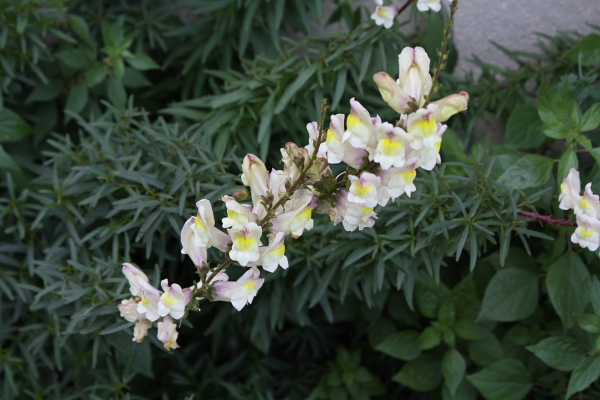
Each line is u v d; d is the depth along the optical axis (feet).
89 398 3.77
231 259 2.96
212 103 3.92
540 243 3.88
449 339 3.86
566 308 3.57
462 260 4.08
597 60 3.80
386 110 3.97
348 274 3.62
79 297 3.43
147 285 2.98
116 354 3.61
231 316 4.29
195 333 4.54
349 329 4.84
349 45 3.79
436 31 4.00
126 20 4.44
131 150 3.73
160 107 4.77
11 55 4.02
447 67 4.15
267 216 2.89
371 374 4.35
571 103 3.70
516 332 3.89
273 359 4.40
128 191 3.56
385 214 3.55
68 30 4.41
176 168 3.49
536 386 3.88
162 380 4.28
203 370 4.41
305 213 2.91
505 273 3.71
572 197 3.16
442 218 3.41
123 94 4.03
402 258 3.54
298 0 4.06
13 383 3.62
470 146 4.35
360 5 4.33
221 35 4.14
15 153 4.19
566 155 3.45
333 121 2.81
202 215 2.87
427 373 4.00
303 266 3.75
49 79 4.29
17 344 3.79
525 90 4.04
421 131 2.77
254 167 2.91
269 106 3.85
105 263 3.48
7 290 3.63
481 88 4.04
